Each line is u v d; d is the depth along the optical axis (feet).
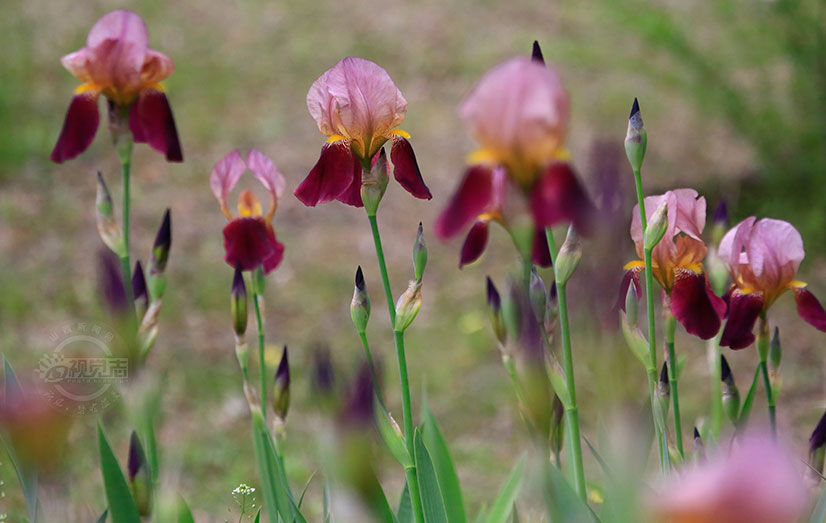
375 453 4.82
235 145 37.73
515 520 8.28
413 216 33.58
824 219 27.84
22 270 28.50
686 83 30.91
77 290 27.43
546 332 7.88
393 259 30.78
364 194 7.80
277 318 27.61
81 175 34.88
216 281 28.94
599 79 41.57
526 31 46.96
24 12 47.83
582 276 3.40
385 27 48.19
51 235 30.66
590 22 46.96
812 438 8.16
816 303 8.61
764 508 2.09
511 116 4.81
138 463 7.49
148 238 31.27
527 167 4.99
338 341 26.45
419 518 7.42
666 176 33.45
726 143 35.22
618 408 3.36
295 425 22.35
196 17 49.01
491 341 25.99
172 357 25.25
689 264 8.30
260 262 10.07
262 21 48.75
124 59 10.11
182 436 21.79
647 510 3.28
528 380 4.60
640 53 43.14
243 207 10.43
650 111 38.50
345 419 4.72
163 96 10.71
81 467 16.96
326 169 8.20
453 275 29.89
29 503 7.44
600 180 3.43
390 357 25.68
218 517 17.79
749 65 33.01
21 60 42.63
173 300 27.91
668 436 7.51
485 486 19.74
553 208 4.96
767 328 8.71
